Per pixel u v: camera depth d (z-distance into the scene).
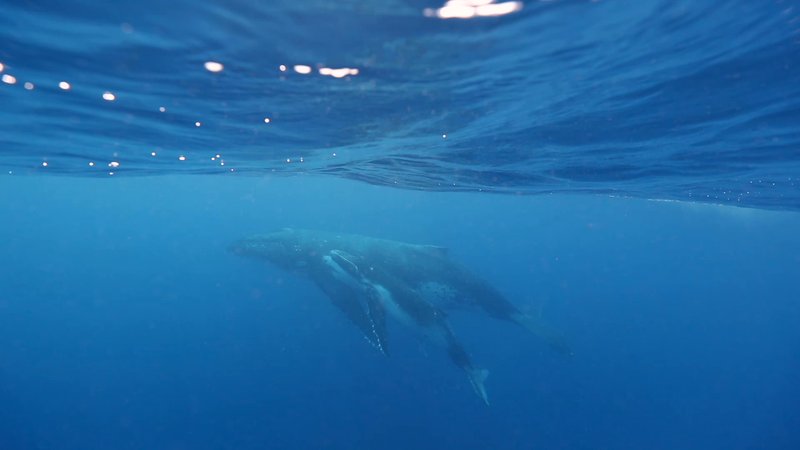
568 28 4.73
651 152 10.62
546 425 25.41
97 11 4.45
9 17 4.60
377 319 13.98
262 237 21.42
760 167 11.47
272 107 7.72
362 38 4.96
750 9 4.40
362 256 18.30
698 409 32.22
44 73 6.20
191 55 5.52
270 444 22.20
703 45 5.21
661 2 4.25
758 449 28.09
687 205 31.59
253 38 5.01
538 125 8.88
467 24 4.60
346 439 21.58
